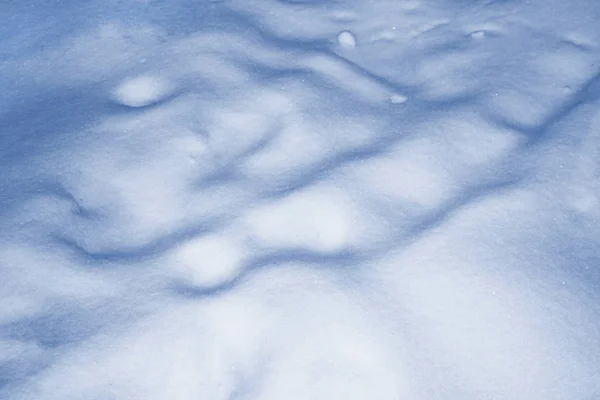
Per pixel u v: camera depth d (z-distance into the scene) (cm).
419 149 177
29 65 215
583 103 190
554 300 141
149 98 201
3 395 129
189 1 241
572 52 212
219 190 170
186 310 141
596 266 149
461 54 216
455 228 154
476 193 164
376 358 130
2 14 236
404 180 169
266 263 148
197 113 192
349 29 233
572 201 162
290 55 216
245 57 213
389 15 239
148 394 130
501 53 215
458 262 147
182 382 132
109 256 157
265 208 162
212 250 154
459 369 130
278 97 195
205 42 218
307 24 234
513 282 143
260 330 136
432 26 233
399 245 152
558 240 153
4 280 149
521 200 160
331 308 137
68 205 167
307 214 160
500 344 133
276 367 130
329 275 144
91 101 200
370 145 180
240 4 240
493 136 181
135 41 222
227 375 134
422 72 211
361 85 205
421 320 137
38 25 231
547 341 134
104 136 186
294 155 178
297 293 140
